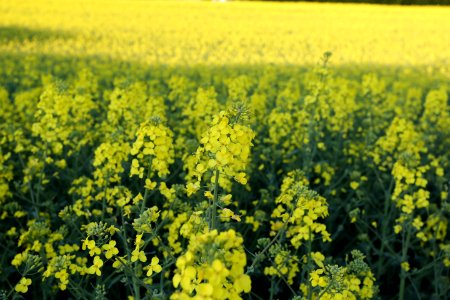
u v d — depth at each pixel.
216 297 1.92
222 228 4.93
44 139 5.96
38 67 15.42
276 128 8.37
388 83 15.65
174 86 10.30
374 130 9.47
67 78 13.16
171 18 32.88
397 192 5.12
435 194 7.29
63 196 6.94
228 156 3.15
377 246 6.47
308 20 34.56
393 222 6.38
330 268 3.41
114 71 14.93
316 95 7.41
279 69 16.83
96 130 8.32
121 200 4.08
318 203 3.95
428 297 5.60
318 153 7.96
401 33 29.56
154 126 4.09
